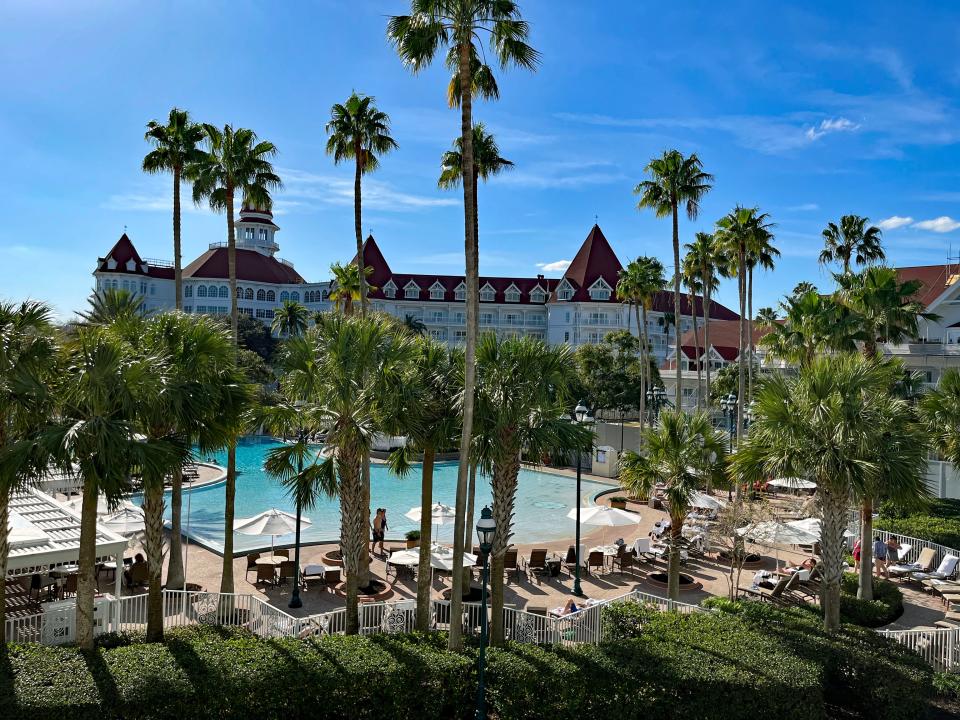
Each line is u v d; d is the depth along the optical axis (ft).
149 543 49.08
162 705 39.06
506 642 52.70
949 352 142.82
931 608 69.97
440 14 49.57
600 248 359.46
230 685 40.47
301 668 42.73
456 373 55.77
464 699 45.37
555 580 80.28
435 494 139.33
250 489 136.98
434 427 55.83
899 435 54.90
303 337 53.42
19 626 51.98
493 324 377.71
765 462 54.80
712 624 53.88
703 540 89.81
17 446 40.27
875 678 46.42
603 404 201.77
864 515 66.95
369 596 70.79
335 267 150.71
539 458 54.85
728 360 253.03
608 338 223.51
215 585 73.46
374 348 52.03
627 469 69.41
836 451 50.49
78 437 40.16
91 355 41.57
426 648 48.11
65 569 65.26
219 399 50.14
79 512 69.87
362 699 42.86
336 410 52.08
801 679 44.01
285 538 97.86
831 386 52.01
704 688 43.11
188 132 83.71
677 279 118.21
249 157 83.30
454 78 57.93
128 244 354.13
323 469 53.21
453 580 49.93
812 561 82.28
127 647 45.06
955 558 75.05
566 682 44.01
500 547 53.26
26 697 37.22
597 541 99.55
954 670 53.21
